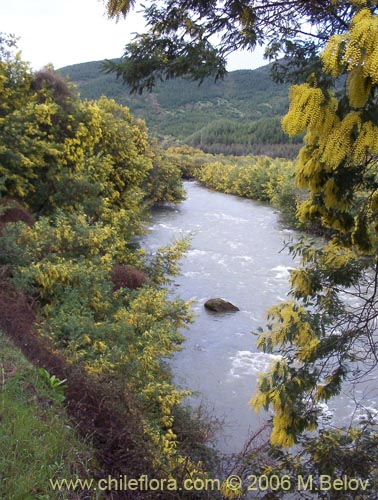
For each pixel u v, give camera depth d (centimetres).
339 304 319
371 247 301
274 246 1617
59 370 377
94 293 605
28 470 244
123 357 462
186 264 1375
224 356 810
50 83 1122
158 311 608
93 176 1116
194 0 238
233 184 3192
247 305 1060
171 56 257
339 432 315
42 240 666
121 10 232
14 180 922
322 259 321
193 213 2291
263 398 307
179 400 481
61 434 286
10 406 294
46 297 569
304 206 318
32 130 989
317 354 296
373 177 255
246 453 385
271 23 250
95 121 1133
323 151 176
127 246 1034
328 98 174
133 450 300
